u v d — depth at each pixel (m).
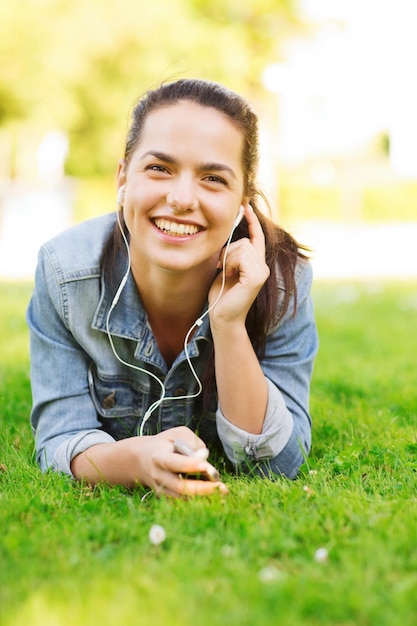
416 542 2.06
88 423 2.83
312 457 3.00
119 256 2.79
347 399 4.09
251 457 2.74
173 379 2.88
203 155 2.50
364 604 1.75
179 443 2.46
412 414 3.68
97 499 2.44
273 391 2.74
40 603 1.77
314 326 3.06
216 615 1.72
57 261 2.78
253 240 2.75
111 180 23.33
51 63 17.25
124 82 18.20
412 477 2.65
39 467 2.88
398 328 6.50
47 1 17.09
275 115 23.42
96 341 2.82
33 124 18.58
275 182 22.41
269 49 20.39
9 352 5.17
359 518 2.22
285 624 1.69
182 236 2.55
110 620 1.70
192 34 18.16
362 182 26.14
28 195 18.92
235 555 2.02
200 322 2.75
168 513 2.29
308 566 1.95
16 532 2.17
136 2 17.84
